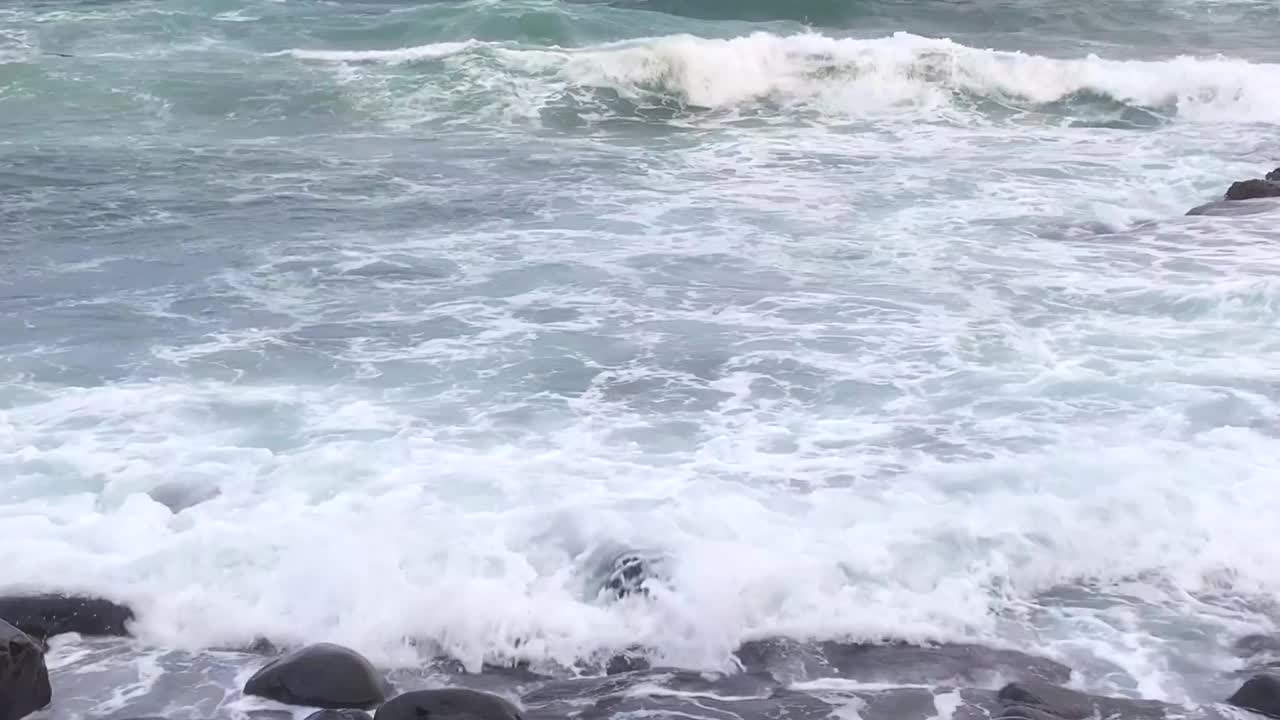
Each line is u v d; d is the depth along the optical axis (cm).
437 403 910
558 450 832
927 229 1352
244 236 1316
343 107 1961
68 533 719
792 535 715
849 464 810
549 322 1076
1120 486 768
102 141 1730
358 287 1164
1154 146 1798
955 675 623
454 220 1380
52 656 634
